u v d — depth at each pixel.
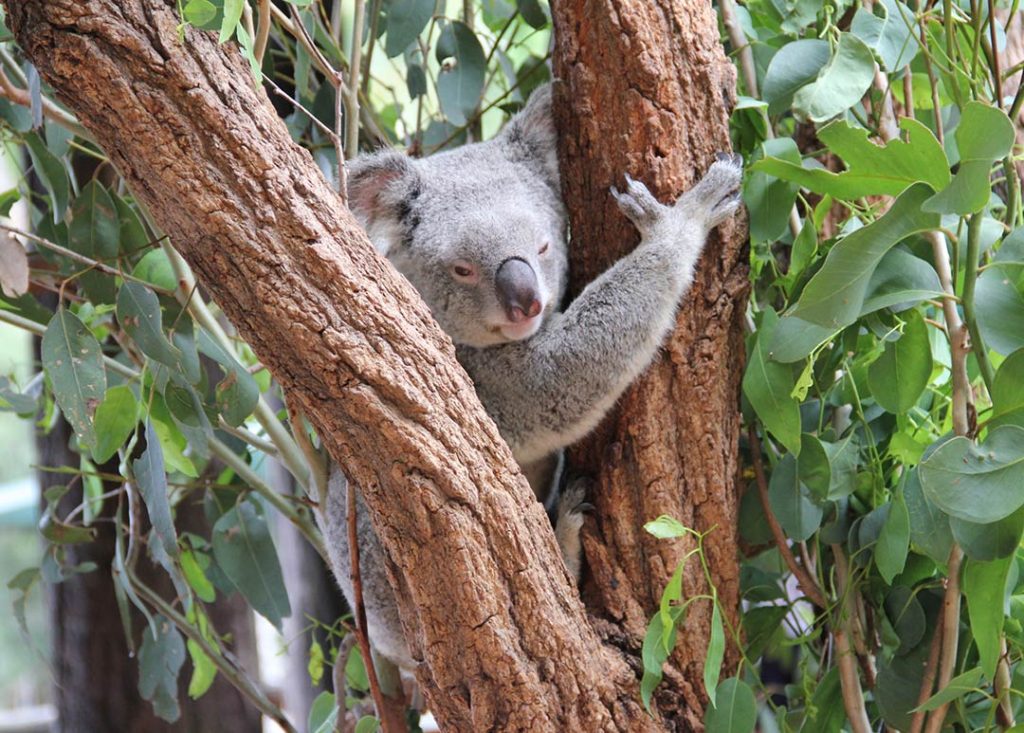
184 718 8.61
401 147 7.26
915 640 4.86
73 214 5.45
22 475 21.20
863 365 5.21
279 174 3.93
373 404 3.99
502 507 4.22
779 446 5.38
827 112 4.71
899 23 5.01
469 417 4.20
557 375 5.28
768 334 4.77
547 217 5.76
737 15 5.43
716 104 4.97
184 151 3.82
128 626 6.31
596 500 5.18
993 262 4.34
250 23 4.30
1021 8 6.15
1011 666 4.83
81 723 8.48
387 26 6.20
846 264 4.25
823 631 5.93
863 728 4.90
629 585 4.97
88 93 3.76
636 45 4.83
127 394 5.21
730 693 4.72
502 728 4.32
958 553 4.52
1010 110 4.57
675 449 5.03
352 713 6.42
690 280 4.99
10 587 6.62
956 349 4.47
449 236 5.59
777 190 4.96
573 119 5.14
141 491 5.11
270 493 6.20
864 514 5.16
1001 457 4.02
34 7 3.71
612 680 4.62
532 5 6.21
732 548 5.08
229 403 5.25
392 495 4.14
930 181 4.23
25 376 9.03
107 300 5.46
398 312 4.08
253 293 3.91
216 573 6.80
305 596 8.62
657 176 4.96
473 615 4.19
